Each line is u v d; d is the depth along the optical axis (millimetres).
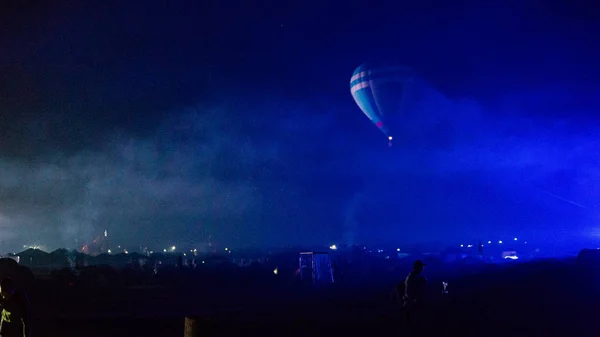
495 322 15383
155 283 41312
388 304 21250
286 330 12672
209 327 11156
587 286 21312
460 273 41562
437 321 15344
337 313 16109
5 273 33000
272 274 44031
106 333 18281
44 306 27078
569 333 14211
